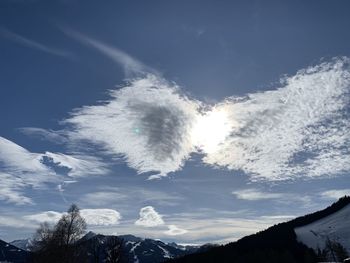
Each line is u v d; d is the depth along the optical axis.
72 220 76.12
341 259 169.75
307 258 190.50
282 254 184.38
